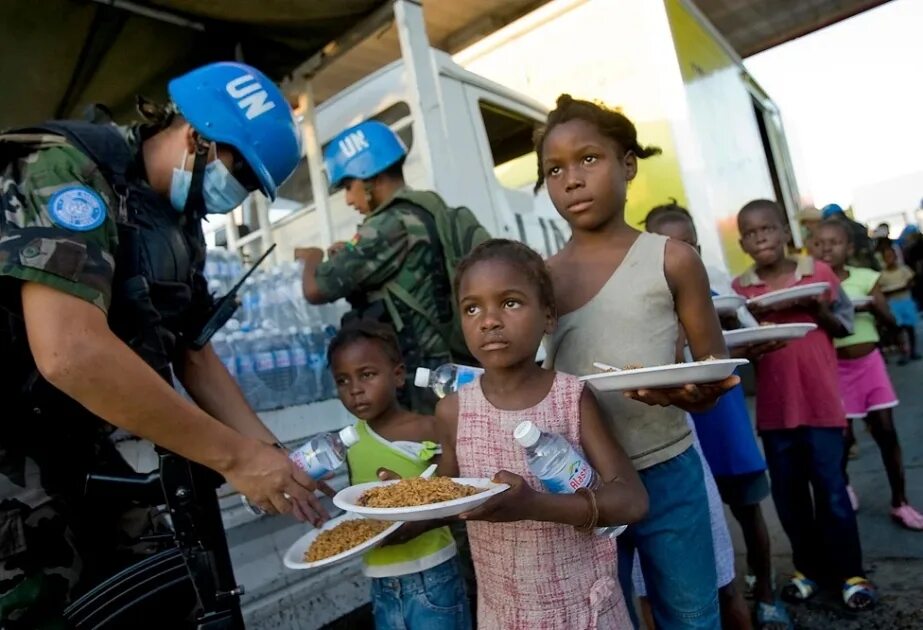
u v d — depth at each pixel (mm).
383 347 1899
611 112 1498
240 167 1452
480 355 1349
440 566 1748
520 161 4258
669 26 5285
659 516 1464
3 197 1181
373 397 1855
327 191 3691
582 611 1312
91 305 1154
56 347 1111
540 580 1313
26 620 1312
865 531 3172
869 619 2369
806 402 2494
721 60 6859
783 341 1825
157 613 1404
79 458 1445
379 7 3211
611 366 1439
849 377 3240
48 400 1351
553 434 1211
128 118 3406
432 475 1665
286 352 2465
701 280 1444
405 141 3303
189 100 1385
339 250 2289
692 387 1216
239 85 1434
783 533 3357
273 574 2008
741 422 2305
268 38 3398
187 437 1238
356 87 3533
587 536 1329
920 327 10742
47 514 1353
